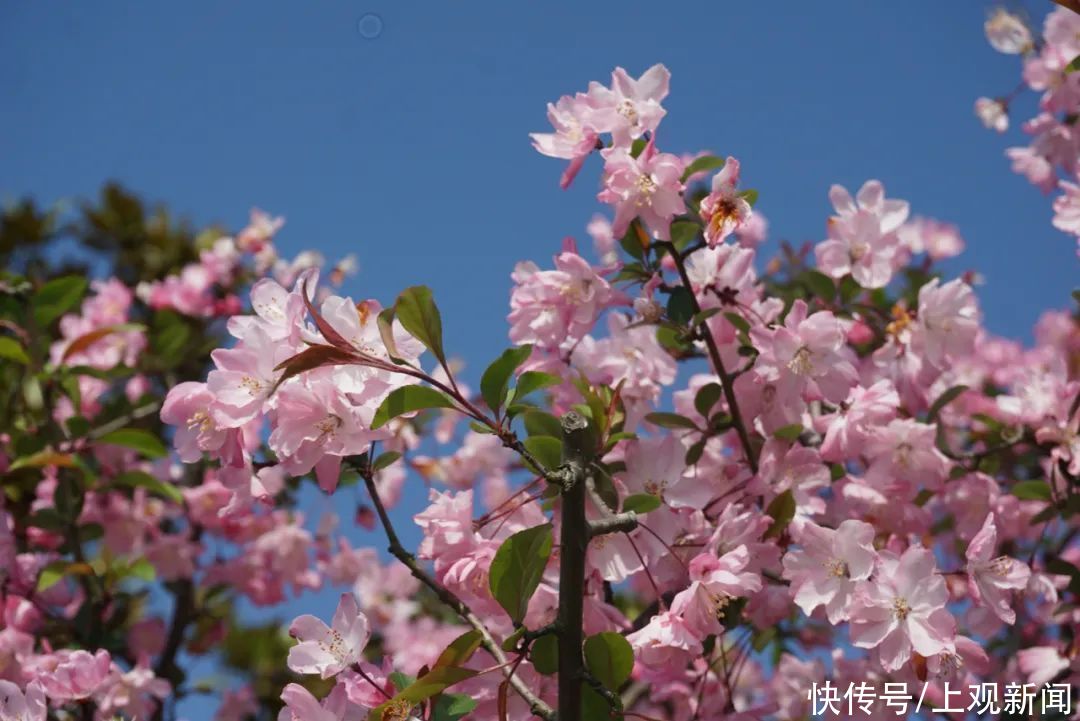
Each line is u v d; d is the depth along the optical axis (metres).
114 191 7.14
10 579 4.11
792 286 4.75
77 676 3.26
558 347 3.47
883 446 3.51
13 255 7.01
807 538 2.86
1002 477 4.68
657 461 2.98
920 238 5.44
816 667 3.58
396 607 5.83
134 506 5.31
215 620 5.62
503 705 2.34
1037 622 4.44
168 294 5.76
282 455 2.39
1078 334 6.17
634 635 2.69
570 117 3.06
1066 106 4.30
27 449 4.50
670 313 3.22
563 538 2.30
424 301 2.42
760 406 3.47
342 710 2.46
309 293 2.44
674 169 2.88
